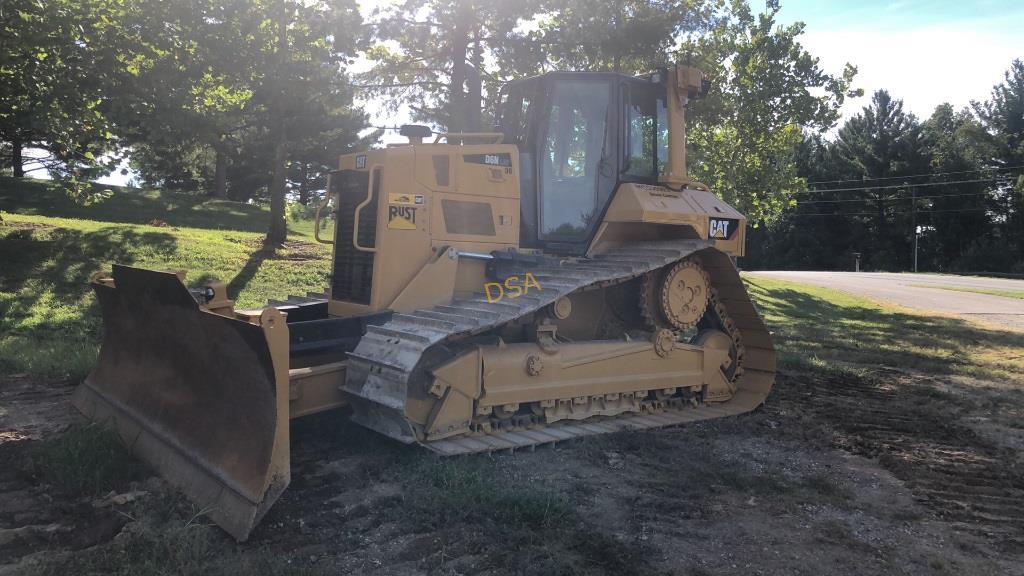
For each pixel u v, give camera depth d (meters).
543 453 5.57
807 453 6.05
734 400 7.71
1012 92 59.50
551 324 6.17
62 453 4.63
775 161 22.97
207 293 4.98
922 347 13.26
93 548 3.63
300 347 5.40
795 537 4.23
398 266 5.88
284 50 12.75
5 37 10.50
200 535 3.73
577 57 15.26
